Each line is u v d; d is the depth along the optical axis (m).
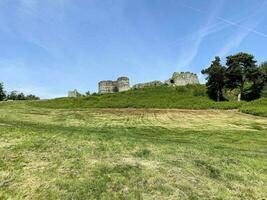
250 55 71.44
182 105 64.75
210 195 12.48
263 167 16.91
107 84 95.75
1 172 12.77
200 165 15.97
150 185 12.77
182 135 30.55
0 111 45.81
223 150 20.47
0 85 108.44
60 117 43.06
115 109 58.84
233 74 71.88
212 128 37.31
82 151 16.36
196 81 92.19
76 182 12.46
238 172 15.59
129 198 11.61
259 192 13.48
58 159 14.72
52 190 11.70
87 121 40.28
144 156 16.66
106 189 12.16
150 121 43.00
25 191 11.52
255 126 40.50
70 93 88.38
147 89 86.19
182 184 13.16
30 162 14.04
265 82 74.12
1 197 11.02
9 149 15.46
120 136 22.27
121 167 14.44
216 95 76.62
